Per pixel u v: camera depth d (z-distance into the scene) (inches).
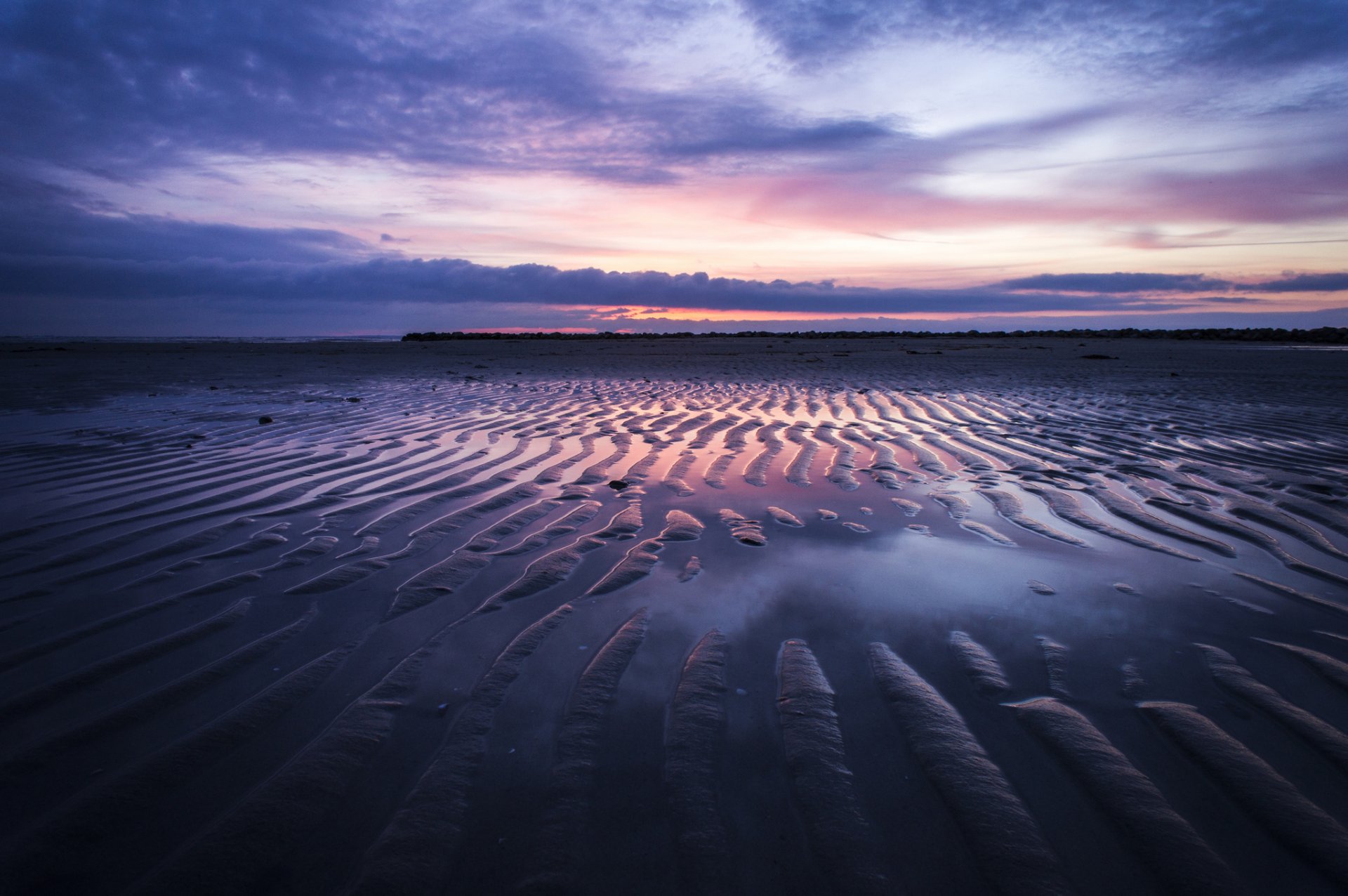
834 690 85.0
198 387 418.6
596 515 155.3
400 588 114.3
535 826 63.0
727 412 319.0
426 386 441.1
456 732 76.4
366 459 210.1
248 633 99.0
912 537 141.6
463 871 58.2
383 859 59.3
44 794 66.4
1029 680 87.0
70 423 269.6
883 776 69.8
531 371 561.6
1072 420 289.4
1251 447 224.4
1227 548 134.0
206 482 180.5
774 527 148.2
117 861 59.0
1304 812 64.1
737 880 57.5
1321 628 100.3
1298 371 521.3
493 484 182.4
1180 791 67.2
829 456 220.8
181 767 70.4
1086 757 72.0
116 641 96.0
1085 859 59.7
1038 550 134.1
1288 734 75.7
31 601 108.3
